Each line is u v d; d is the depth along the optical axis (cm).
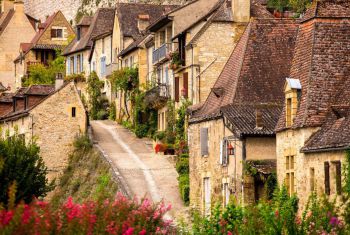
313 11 4916
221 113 5644
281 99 5688
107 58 10725
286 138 4916
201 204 5997
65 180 8094
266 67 5816
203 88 7088
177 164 6925
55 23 13062
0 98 9888
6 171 5866
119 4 10438
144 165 7412
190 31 7325
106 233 2959
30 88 9069
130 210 3206
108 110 10494
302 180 4703
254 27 5953
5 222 2802
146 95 8462
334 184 4369
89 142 8425
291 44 5906
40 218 2883
